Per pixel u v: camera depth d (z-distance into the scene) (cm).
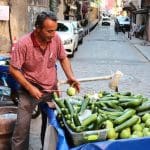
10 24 1501
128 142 322
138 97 418
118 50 2427
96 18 8544
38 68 398
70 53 1856
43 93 406
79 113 375
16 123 415
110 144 317
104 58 1895
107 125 354
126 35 4369
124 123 364
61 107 381
